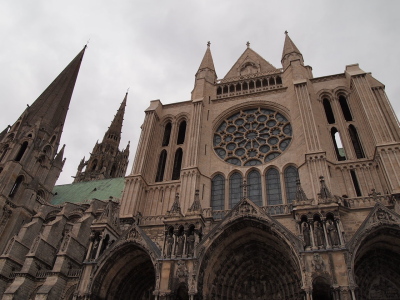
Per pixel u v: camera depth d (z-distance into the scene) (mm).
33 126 81500
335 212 28797
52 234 52969
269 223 29859
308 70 50594
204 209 37531
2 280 48438
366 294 29094
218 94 52969
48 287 40531
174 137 49094
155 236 36750
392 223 27656
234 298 31594
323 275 25828
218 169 43094
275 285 31766
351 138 41719
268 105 47875
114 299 32750
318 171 36250
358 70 45750
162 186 42969
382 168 34844
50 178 79438
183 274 28891
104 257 31938
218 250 31672
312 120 41156
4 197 65312
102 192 77188
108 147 108750
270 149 43188
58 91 97500
